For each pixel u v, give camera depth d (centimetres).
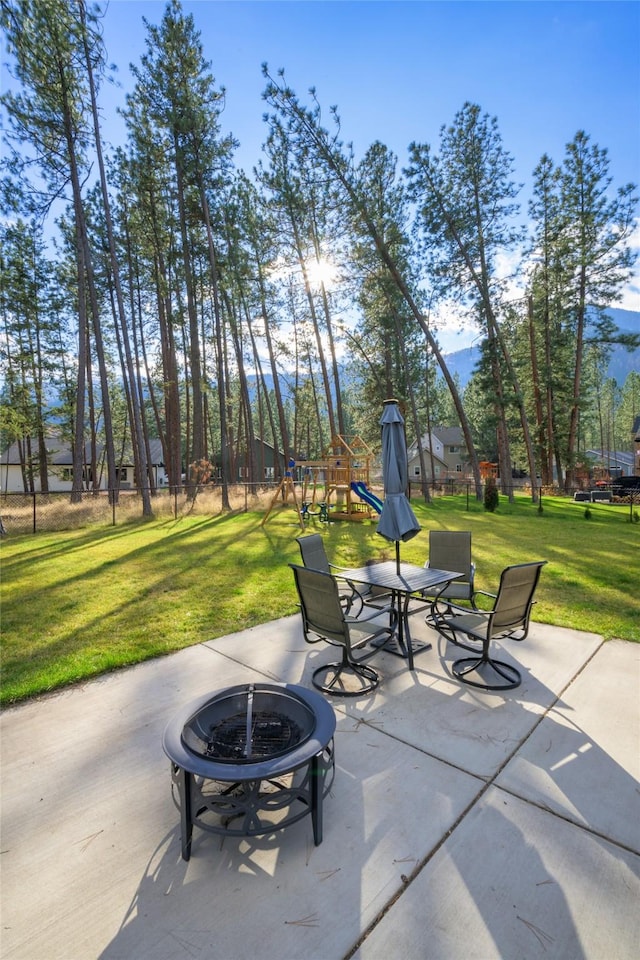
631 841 198
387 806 219
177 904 170
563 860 188
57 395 2459
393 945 155
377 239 1731
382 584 382
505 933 159
